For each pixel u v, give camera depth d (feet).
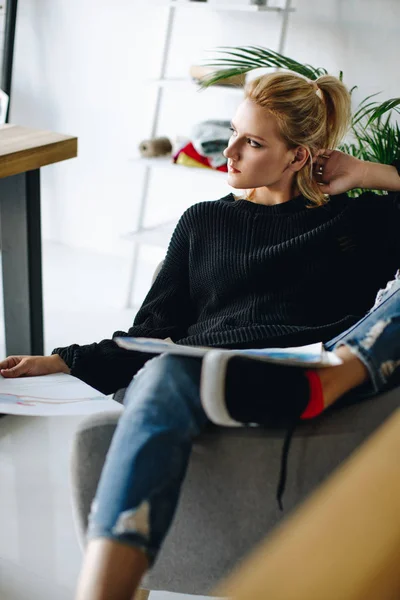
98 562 2.96
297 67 7.95
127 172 11.84
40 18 11.78
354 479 2.63
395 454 2.72
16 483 6.68
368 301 4.88
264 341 4.54
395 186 5.12
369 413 3.68
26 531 6.07
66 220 12.62
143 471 3.10
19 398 4.01
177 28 10.79
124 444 3.19
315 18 9.86
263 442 3.54
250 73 10.34
